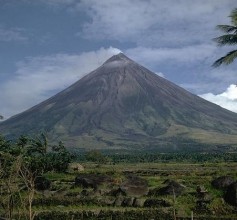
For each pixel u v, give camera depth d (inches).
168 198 1788.9
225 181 1839.3
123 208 1702.8
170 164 5753.0
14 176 1098.7
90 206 1754.4
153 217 1517.0
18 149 2255.2
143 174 3198.8
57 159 3307.1
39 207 1744.6
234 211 1583.4
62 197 1929.1
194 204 1676.9
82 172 3358.8
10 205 1184.2
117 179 2294.5
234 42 1674.5
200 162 6250.0
